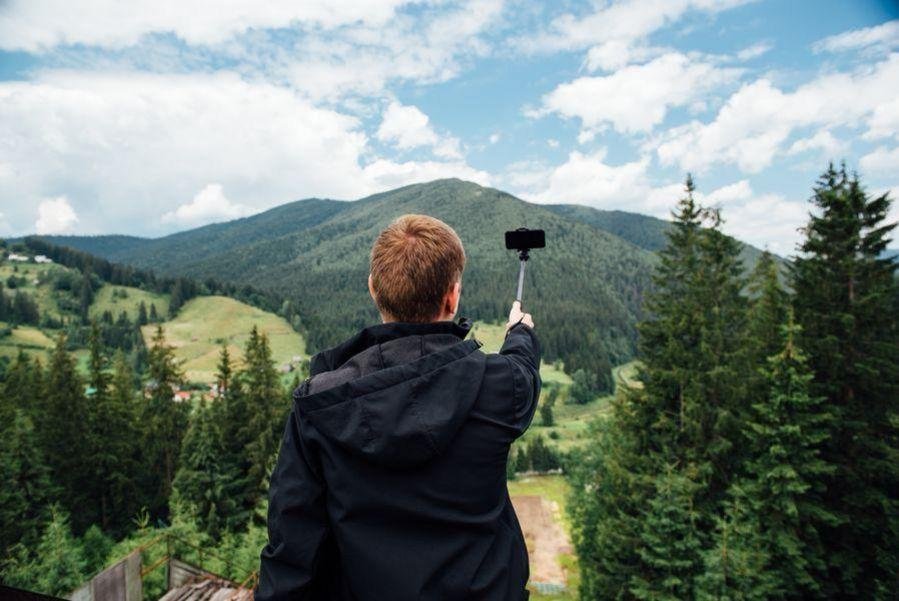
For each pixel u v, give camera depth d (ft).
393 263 4.97
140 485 131.85
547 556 149.38
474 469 4.41
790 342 49.26
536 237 6.53
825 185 55.98
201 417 117.80
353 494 4.25
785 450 48.24
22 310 554.05
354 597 4.33
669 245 69.97
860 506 49.06
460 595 4.17
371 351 4.77
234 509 106.83
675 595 54.03
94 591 24.86
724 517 53.11
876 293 49.19
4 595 4.61
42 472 98.43
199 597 28.91
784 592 47.37
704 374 59.57
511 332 5.97
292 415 4.88
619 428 67.97
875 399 50.14
